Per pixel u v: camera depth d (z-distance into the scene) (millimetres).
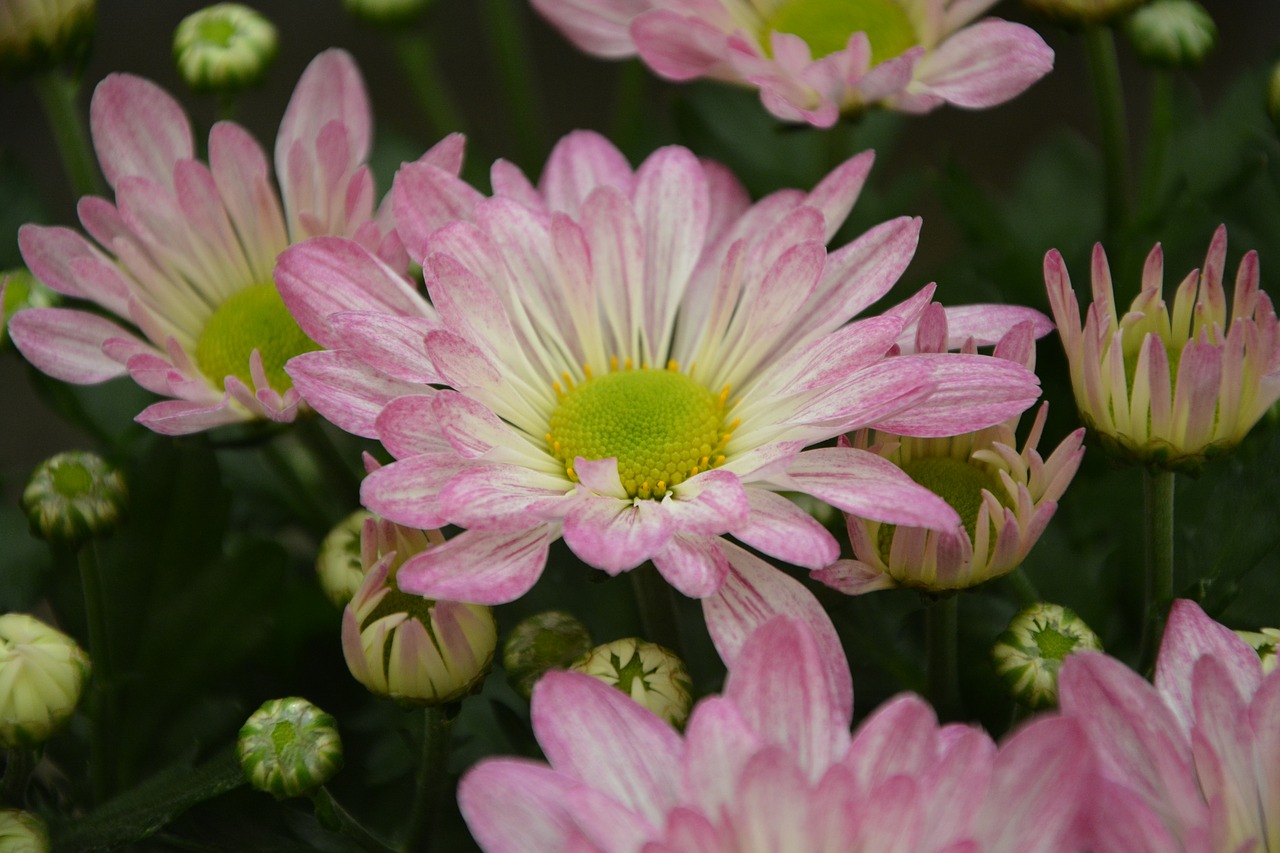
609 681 339
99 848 346
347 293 345
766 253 352
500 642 372
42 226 382
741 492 330
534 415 350
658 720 318
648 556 323
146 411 356
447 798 365
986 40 369
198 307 377
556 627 353
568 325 357
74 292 369
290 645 377
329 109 380
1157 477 345
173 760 365
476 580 327
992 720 358
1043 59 363
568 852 307
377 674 338
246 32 396
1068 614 346
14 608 375
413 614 343
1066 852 309
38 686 344
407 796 366
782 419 343
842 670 330
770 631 316
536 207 361
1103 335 340
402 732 366
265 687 371
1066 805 309
